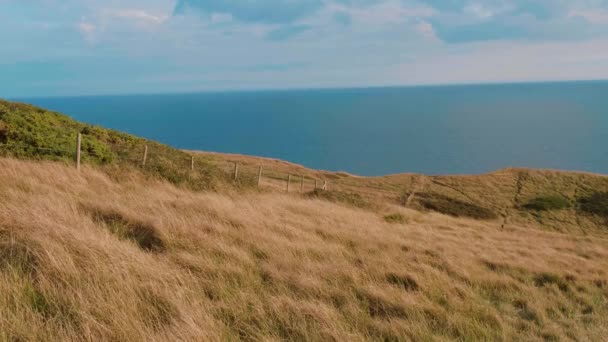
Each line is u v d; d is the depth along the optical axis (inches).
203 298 191.9
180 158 844.6
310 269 259.8
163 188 508.1
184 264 225.9
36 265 181.0
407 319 209.6
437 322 216.4
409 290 257.9
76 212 276.1
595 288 343.0
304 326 175.2
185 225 296.0
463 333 203.5
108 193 392.5
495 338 209.8
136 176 528.7
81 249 200.1
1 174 355.6
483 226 983.0
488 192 2330.2
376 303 226.7
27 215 237.0
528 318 258.5
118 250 208.8
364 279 263.0
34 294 156.8
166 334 147.1
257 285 221.6
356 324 190.1
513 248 561.6
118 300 160.6
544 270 385.7
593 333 238.1
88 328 136.4
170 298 174.2
